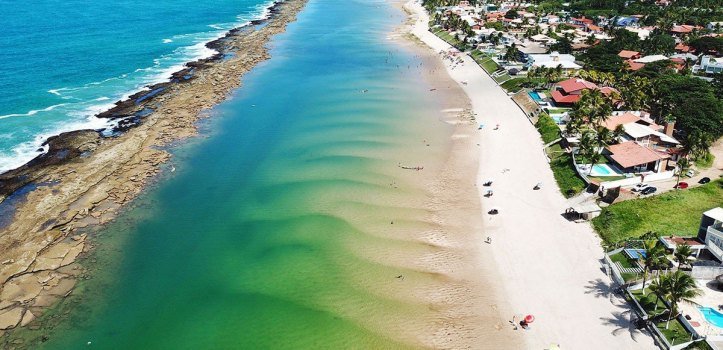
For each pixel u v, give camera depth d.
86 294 55.47
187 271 58.66
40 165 82.06
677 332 46.81
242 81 129.62
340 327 49.81
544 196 72.69
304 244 62.25
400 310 52.19
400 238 63.75
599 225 64.56
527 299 53.31
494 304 52.88
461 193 74.31
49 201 72.25
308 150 87.88
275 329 49.84
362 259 59.66
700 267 52.88
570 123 87.88
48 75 126.88
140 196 74.44
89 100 111.31
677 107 94.69
